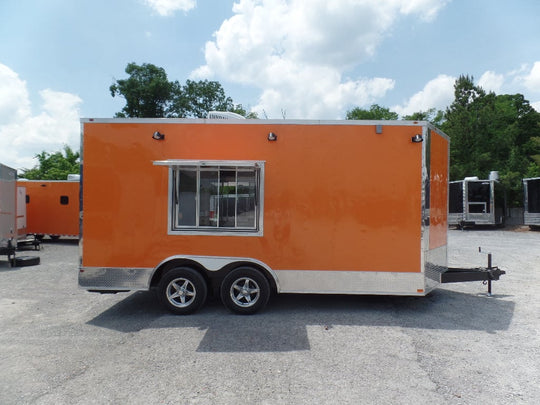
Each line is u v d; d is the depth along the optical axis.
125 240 5.40
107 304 6.02
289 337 4.42
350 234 5.32
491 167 27.47
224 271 5.43
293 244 5.34
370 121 5.34
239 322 4.96
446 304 5.85
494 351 4.04
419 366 3.67
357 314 5.31
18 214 12.84
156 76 34.78
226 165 5.20
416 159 5.31
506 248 12.74
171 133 5.43
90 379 3.41
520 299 6.17
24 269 9.26
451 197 20.94
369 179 5.33
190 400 3.03
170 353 3.97
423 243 5.26
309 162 5.36
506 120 35.75
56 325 4.99
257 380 3.37
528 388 3.25
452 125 30.03
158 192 5.39
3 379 3.42
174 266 5.47
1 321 5.18
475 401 3.04
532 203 18.78
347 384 3.30
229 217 5.38
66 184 14.26
